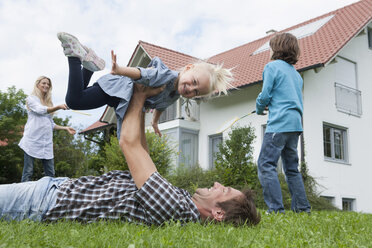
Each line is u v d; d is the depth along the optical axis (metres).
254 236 2.23
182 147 14.41
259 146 12.68
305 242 2.18
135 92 2.96
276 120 4.34
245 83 12.93
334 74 13.41
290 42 4.56
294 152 4.46
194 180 11.30
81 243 1.81
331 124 13.02
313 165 12.02
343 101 13.46
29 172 5.74
